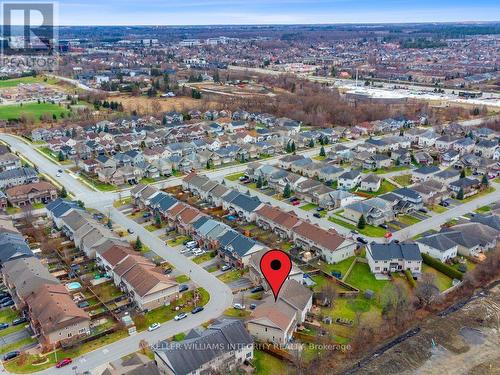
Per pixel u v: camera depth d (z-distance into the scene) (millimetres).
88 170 175750
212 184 148500
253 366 77688
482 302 99688
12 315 92250
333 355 82312
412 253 108125
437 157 192250
